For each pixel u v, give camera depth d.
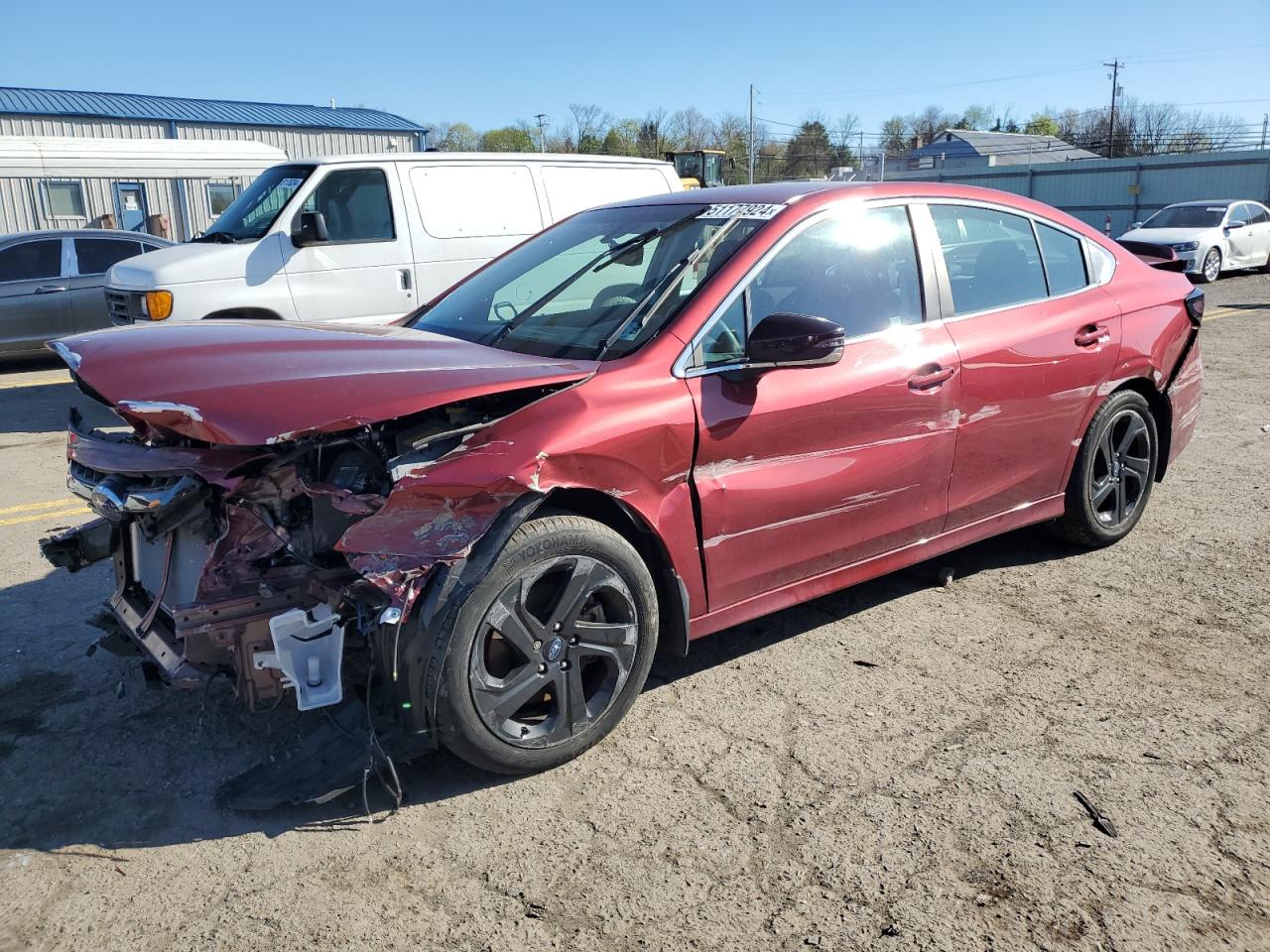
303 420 2.56
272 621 2.62
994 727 3.23
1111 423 4.55
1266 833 2.67
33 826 2.75
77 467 3.09
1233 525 5.19
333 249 8.06
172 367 2.91
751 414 3.21
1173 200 35.50
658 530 3.07
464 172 8.64
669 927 2.35
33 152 17.27
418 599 2.70
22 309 11.30
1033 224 4.34
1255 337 11.88
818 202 3.62
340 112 32.62
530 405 2.87
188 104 29.67
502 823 2.75
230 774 2.99
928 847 2.63
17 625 4.08
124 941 2.32
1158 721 3.25
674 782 2.93
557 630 2.90
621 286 3.53
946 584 4.41
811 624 4.04
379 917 2.39
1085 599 4.25
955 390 3.79
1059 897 2.44
